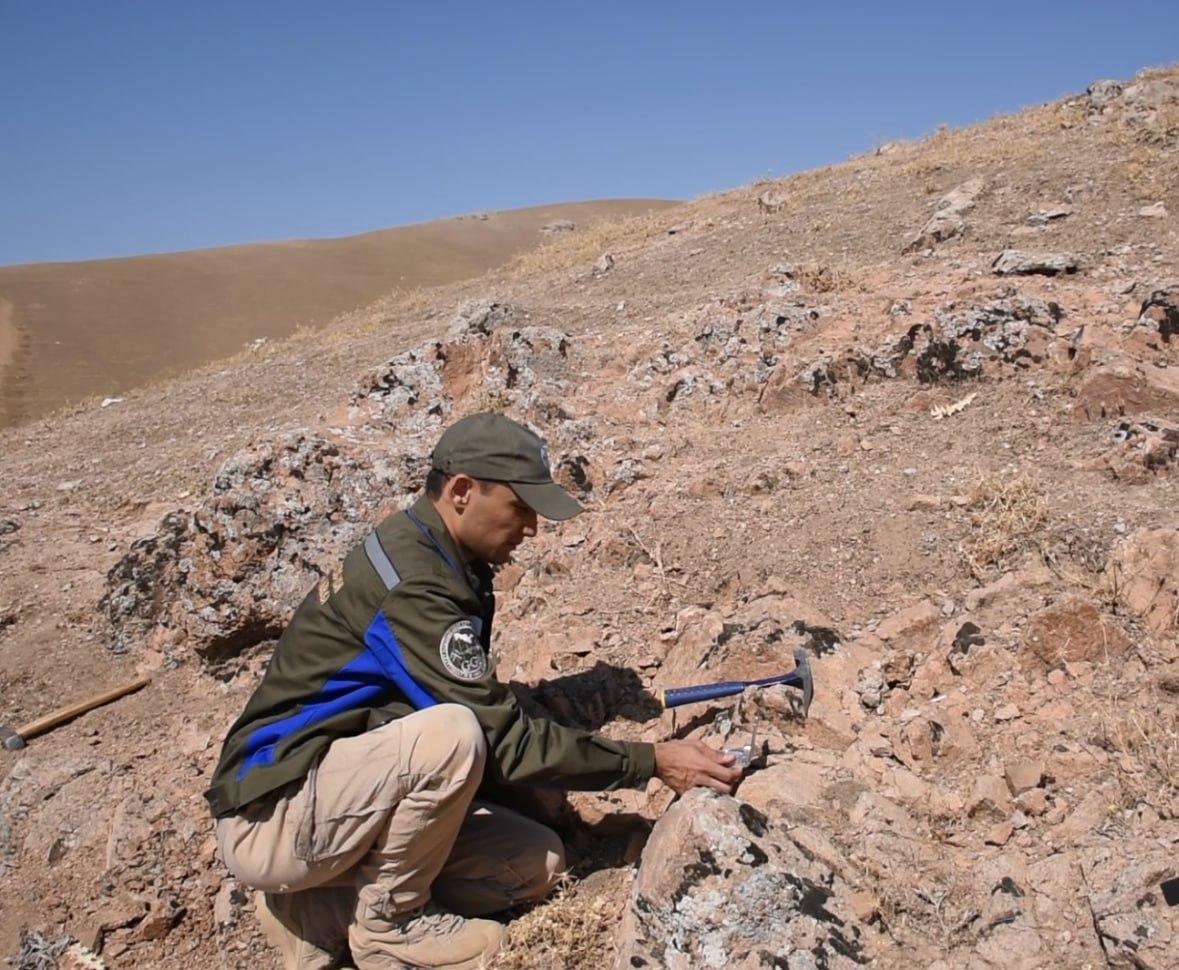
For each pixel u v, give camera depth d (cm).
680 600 400
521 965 270
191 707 454
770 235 1041
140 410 1045
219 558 467
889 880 265
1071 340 490
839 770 299
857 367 528
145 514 664
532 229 4575
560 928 274
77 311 3100
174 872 367
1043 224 803
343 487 486
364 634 260
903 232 904
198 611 466
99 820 392
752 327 594
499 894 286
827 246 941
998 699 313
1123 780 277
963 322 510
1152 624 323
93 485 738
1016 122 1268
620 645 379
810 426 506
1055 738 296
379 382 602
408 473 496
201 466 726
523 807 316
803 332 576
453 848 283
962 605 355
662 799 312
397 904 266
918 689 325
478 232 4462
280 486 482
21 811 406
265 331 2942
